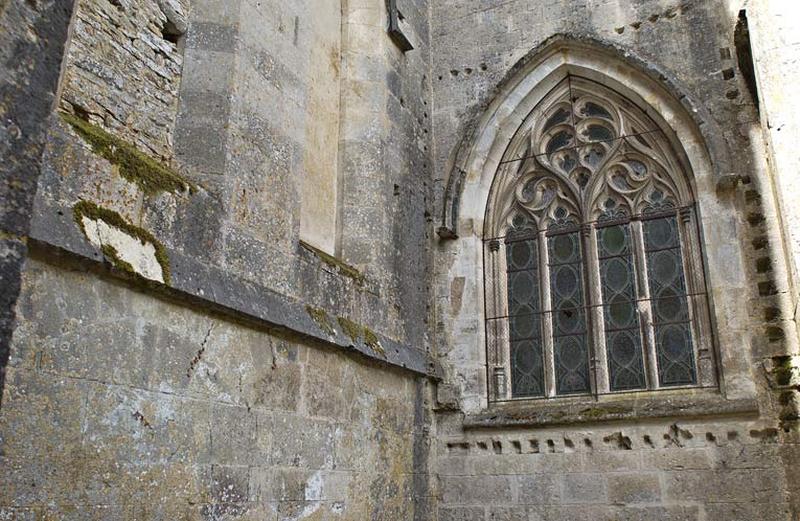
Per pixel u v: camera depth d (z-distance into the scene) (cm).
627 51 898
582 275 895
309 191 771
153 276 472
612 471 782
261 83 639
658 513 750
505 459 834
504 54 996
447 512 841
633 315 855
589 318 870
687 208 854
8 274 301
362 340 722
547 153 960
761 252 775
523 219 950
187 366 503
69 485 402
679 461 755
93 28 531
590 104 955
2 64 312
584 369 862
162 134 580
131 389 454
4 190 305
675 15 899
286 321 598
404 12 976
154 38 590
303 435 617
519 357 899
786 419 718
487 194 963
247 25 632
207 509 502
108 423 434
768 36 696
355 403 706
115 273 446
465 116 994
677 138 864
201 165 574
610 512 771
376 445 734
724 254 794
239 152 595
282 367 602
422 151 965
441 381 889
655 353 831
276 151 644
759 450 724
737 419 741
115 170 471
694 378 807
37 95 329
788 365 728
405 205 892
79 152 446
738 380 750
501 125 970
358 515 682
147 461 458
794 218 646
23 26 325
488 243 948
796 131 659
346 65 873
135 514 444
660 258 862
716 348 787
